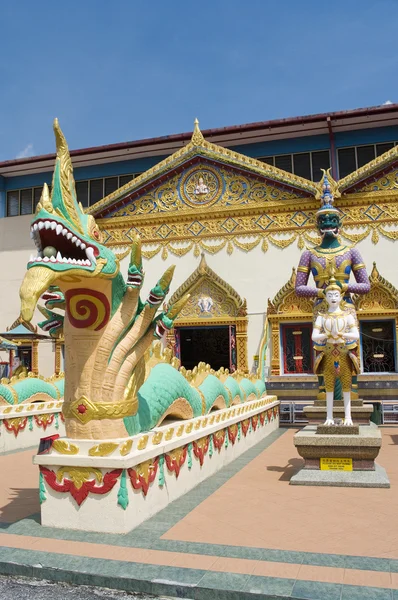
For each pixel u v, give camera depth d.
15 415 12.60
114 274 6.16
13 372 18.31
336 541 5.48
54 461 6.07
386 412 15.95
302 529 5.91
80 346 6.33
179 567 4.79
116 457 5.90
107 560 4.99
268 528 5.96
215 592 4.32
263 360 17.58
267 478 8.72
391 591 4.19
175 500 7.29
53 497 6.09
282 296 18.28
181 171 19.98
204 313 19.17
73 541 5.55
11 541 5.57
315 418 12.51
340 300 9.23
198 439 8.46
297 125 20.88
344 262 12.69
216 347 24.27
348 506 6.89
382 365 17.52
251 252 18.95
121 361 6.44
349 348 8.88
